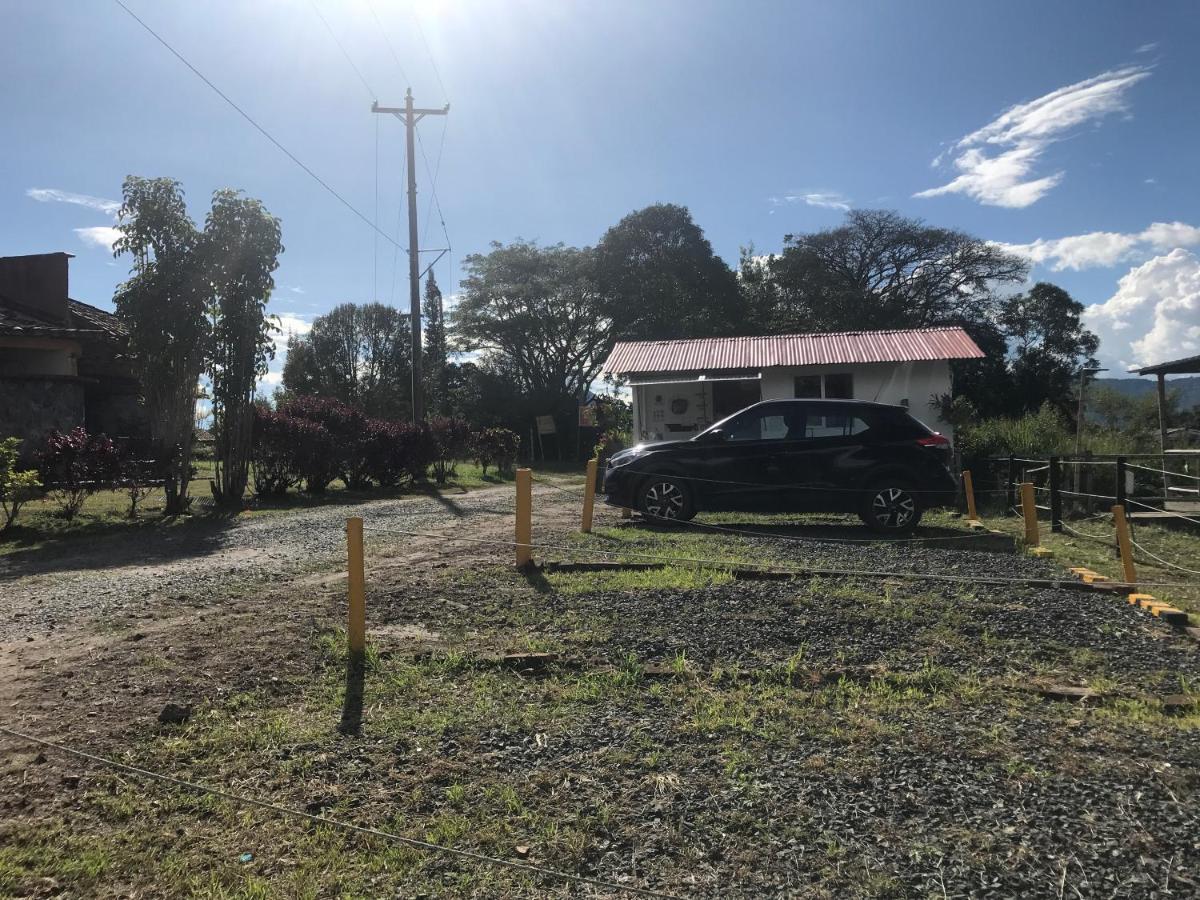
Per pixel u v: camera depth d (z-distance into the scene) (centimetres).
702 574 728
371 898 282
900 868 293
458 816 331
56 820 332
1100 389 3316
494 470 2652
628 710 435
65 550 966
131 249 1270
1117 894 277
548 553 841
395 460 1828
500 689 464
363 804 342
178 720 423
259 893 284
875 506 1035
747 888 284
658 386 2203
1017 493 1307
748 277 5419
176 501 1273
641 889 284
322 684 473
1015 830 315
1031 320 4938
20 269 1998
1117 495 1141
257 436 1490
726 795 344
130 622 604
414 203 2375
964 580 662
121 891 288
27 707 441
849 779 356
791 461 1055
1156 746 387
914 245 5009
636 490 1097
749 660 507
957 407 1909
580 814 331
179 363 1274
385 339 6041
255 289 1353
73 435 1206
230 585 725
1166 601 645
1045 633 556
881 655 516
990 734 402
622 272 4728
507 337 4819
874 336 2175
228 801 344
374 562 820
